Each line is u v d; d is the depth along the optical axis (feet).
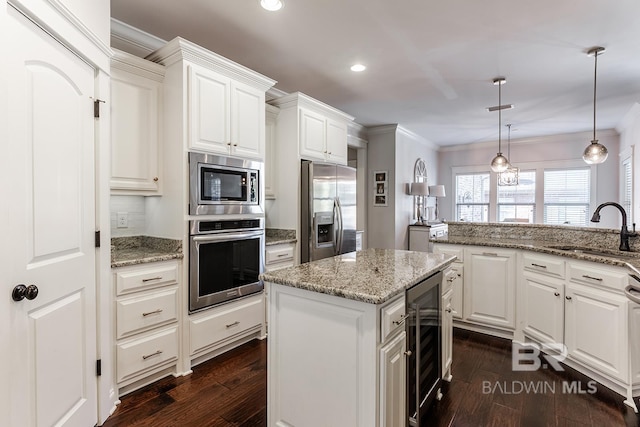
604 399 6.80
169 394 7.01
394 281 5.09
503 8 7.59
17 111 4.20
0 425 3.93
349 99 14.20
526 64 10.66
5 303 4.01
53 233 4.86
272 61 10.43
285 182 11.56
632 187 16.33
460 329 10.59
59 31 4.91
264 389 7.22
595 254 8.66
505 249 9.69
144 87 7.89
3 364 3.98
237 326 9.06
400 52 9.81
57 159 4.95
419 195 20.33
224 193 8.64
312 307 5.00
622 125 17.94
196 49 7.80
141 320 7.07
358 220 19.48
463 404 6.63
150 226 8.63
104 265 6.19
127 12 7.65
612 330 7.02
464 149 24.93
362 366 4.50
